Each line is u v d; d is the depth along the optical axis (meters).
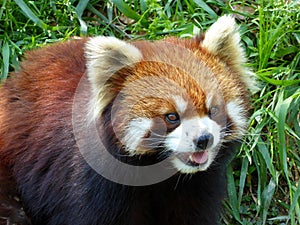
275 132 6.94
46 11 7.66
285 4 7.48
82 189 5.70
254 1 7.75
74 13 7.56
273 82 6.95
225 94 5.41
